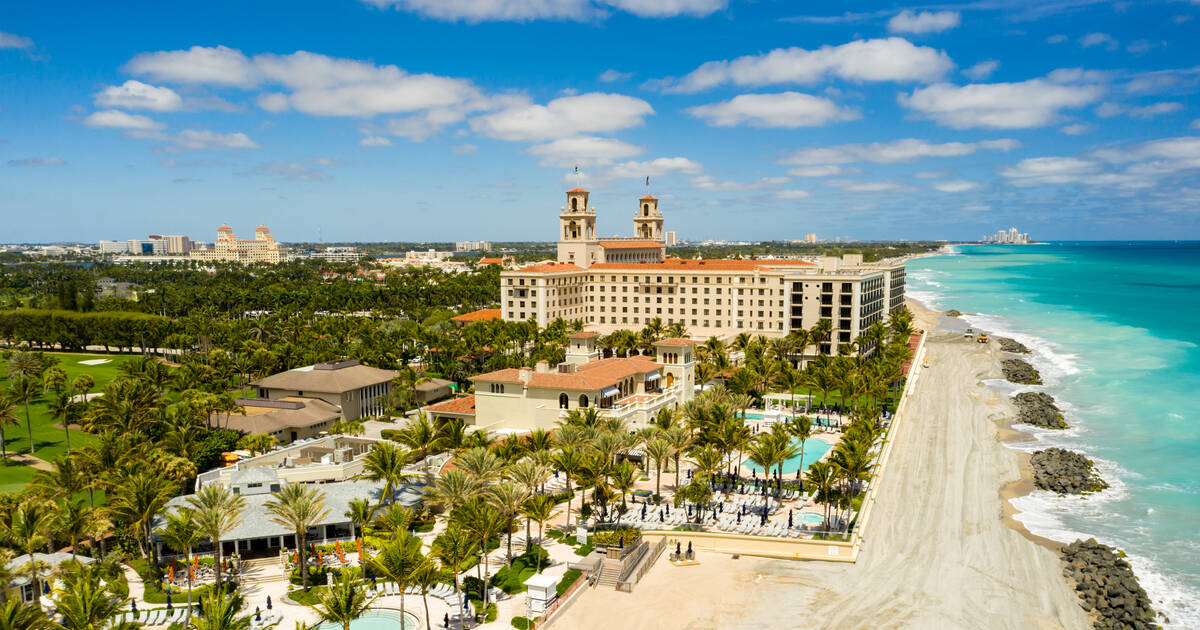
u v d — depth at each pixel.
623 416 118.81
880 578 80.31
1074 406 161.62
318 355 186.50
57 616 68.69
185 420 118.00
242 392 174.88
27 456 125.88
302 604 72.38
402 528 68.56
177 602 72.88
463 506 74.38
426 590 67.75
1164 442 133.12
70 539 80.56
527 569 80.56
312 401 142.75
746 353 171.62
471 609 71.62
